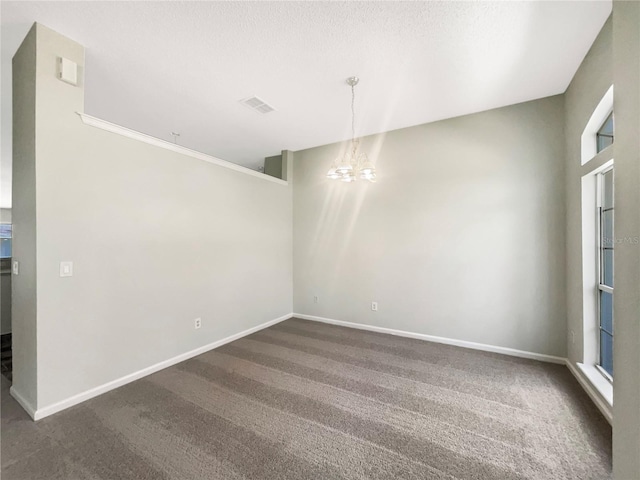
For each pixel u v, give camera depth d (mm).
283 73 2545
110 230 2369
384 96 2945
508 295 3146
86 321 2211
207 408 2109
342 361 2953
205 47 2199
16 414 1999
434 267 3551
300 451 1676
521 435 1803
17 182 2158
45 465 1565
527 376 2604
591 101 2209
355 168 2814
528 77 2602
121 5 1793
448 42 2141
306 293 4629
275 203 4402
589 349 2451
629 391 1046
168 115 3391
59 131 2045
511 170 3131
